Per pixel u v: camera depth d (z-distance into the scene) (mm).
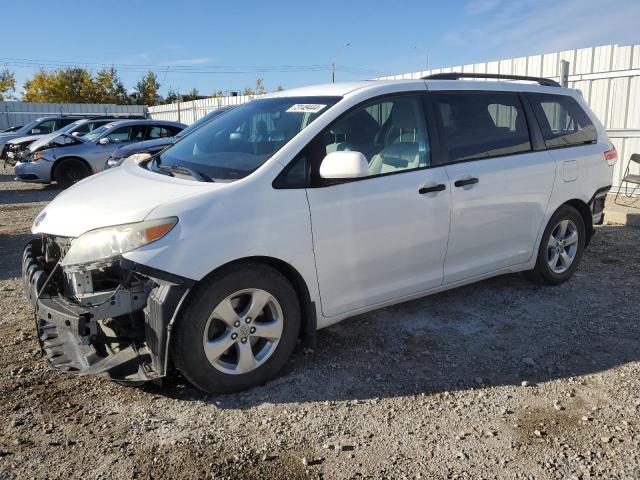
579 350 3975
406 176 3918
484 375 3637
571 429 3025
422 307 4754
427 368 3725
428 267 4133
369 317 4535
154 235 3035
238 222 3229
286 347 3525
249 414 3188
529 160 4695
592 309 4727
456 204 4148
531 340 4141
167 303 3025
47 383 3520
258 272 3324
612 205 8562
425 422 3109
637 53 8906
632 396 3348
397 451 2854
